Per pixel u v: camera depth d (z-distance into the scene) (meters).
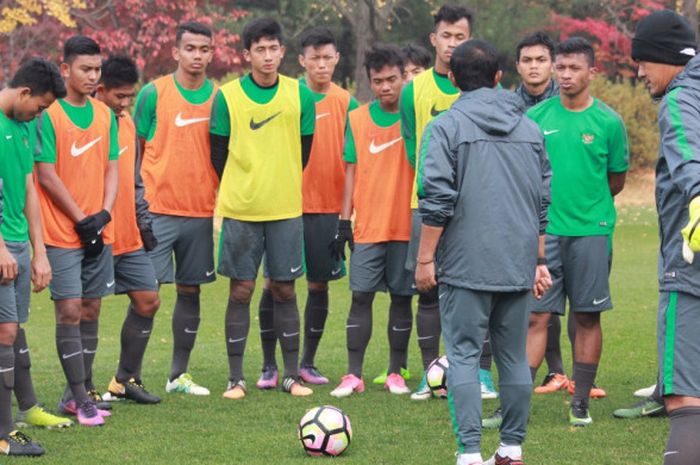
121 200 20.11
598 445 17.23
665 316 12.55
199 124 21.56
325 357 26.31
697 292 12.30
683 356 12.34
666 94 12.45
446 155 15.19
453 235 15.31
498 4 79.19
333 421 16.61
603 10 85.75
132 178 20.31
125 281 20.39
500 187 15.24
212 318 32.97
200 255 21.70
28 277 17.58
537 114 19.70
